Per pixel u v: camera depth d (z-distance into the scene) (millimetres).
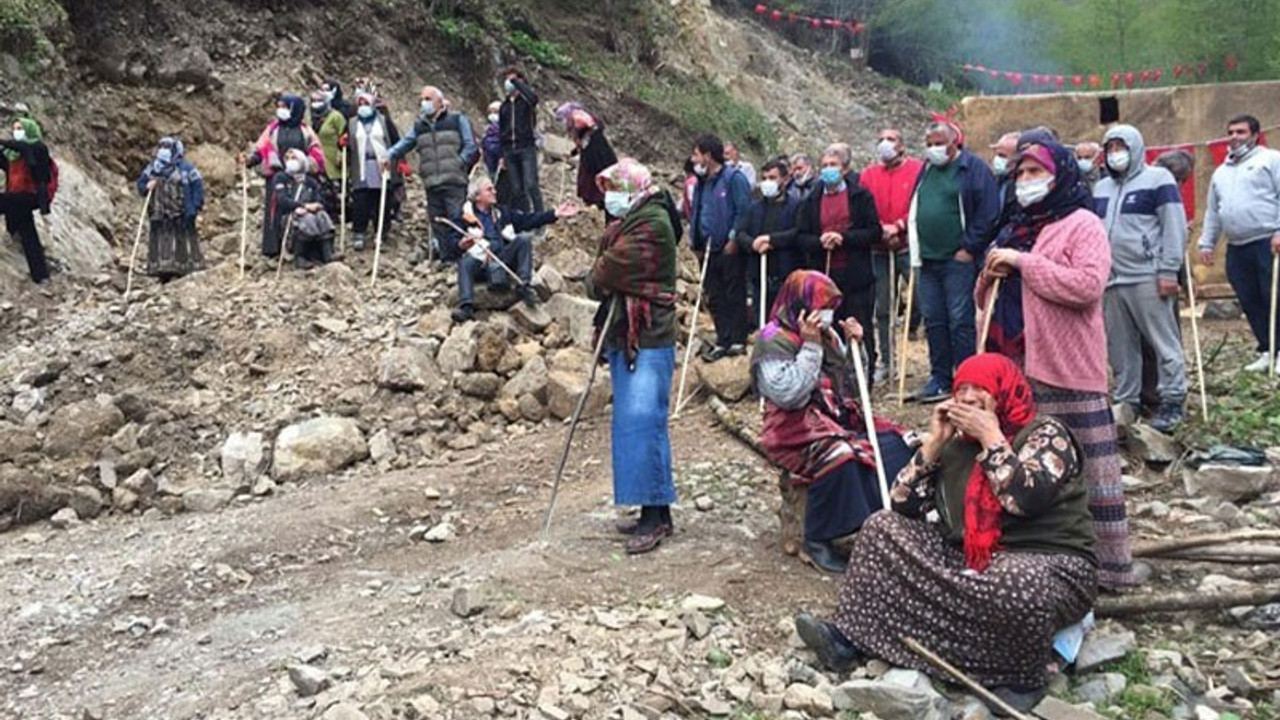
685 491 6996
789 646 4930
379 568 6328
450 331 9859
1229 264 8625
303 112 12266
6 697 5113
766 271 9008
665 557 5930
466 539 6699
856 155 27344
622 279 5973
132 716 4777
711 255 9375
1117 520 5102
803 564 5766
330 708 4441
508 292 10266
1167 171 7176
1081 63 26750
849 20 33406
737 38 28328
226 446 8250
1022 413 4672
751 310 9914
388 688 4621
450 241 11664
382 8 17891
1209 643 4879
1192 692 4527
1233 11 20766
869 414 5551
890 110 30125
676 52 25016
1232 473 6379
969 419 4578
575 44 22219
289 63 16297
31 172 11227
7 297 10922
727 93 25297
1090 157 7816
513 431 8828
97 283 11672
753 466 7426
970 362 4711
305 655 5062
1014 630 4398
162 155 11766
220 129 15109
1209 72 21250
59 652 5523
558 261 11648
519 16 20984
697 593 5426
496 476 7789
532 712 4398
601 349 6121
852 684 4418
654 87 22531
